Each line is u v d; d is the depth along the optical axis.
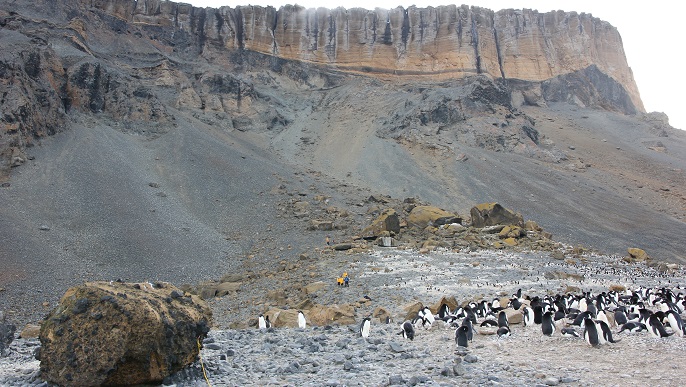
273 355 16.67
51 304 36.38
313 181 80.06
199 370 13.63
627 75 153.75
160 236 53.25
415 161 91.94
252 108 110.12
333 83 128.12
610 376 12.79
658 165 102.69
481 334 19.64
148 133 84.69
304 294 35.41
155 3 121.12
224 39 125.69
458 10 137.25
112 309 12.25
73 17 105.00
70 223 52.44
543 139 109.19
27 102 69.19
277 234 57.66
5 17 91.06
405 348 17.28
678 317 18.31
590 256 50.25
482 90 112.31
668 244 64.62
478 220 58.53
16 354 17.34
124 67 103.44
